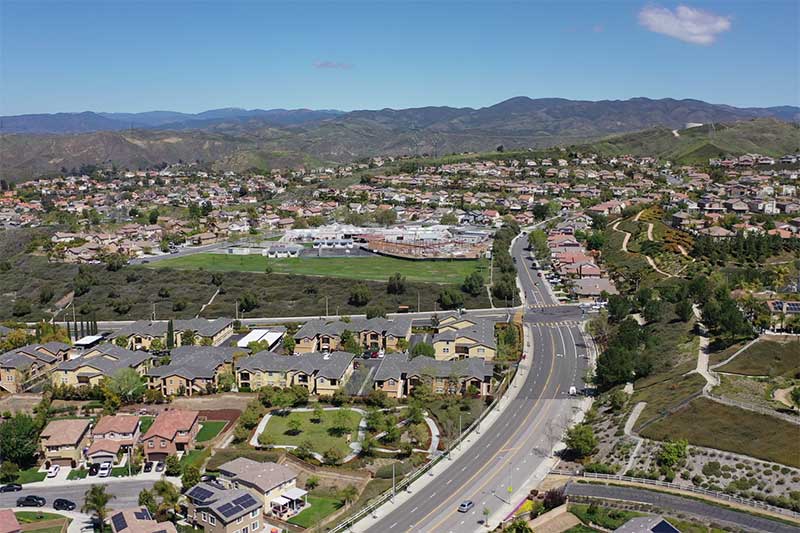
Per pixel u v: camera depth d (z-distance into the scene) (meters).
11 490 110.12
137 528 89.56
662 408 120.25
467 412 134.00
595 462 110.69
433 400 141.38
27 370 159.50
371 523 97.06
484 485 107.06
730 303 155.50
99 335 194.38
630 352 146.62
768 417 108.50
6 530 89.56
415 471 112.00
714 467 100.75
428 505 101.44
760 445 102.94
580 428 114.56
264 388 142.75
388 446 122.12
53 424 124.56
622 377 141.38
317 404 137.75
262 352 158.00
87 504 98.62
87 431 127.56
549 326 193.88
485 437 124.31
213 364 155.25
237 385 151.75
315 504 104.12
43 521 100.19
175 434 120.75
